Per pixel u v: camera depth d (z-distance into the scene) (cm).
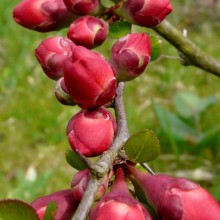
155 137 12
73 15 15
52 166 33
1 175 33
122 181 11
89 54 11
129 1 14
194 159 33
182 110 34
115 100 13
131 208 10
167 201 11
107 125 12
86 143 12
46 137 35
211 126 35
